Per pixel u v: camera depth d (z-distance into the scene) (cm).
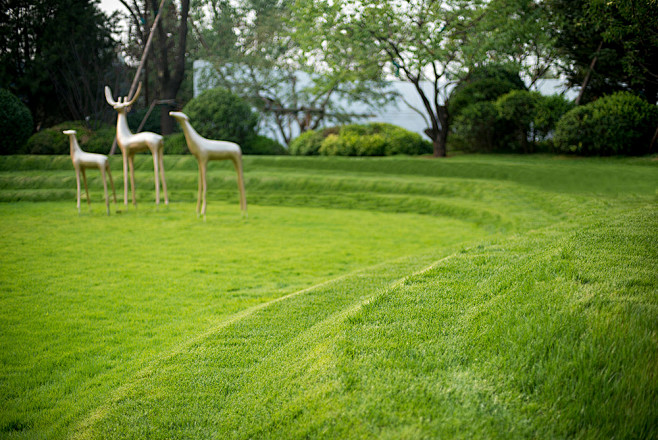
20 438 318
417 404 244
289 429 249
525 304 328
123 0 2769
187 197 1667
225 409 290
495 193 1422
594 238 459
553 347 272
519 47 2252
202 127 2311
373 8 1886
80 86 2752
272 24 2831
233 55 2878
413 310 363
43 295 636
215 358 363
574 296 319
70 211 1394
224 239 1035
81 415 334
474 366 273
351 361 296
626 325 271
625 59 1784
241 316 473
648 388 229
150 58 2898
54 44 2592
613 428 214
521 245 557
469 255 517
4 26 2545
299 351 346
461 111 2153
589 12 1762
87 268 780
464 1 1902
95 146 2222
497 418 228
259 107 2919
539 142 2130
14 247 930
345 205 1528
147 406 305
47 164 1955
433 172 1806
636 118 1689
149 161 2044
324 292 537
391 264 701
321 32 1923
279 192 1716
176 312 566
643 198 1099
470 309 352
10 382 400
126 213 1359
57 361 436
